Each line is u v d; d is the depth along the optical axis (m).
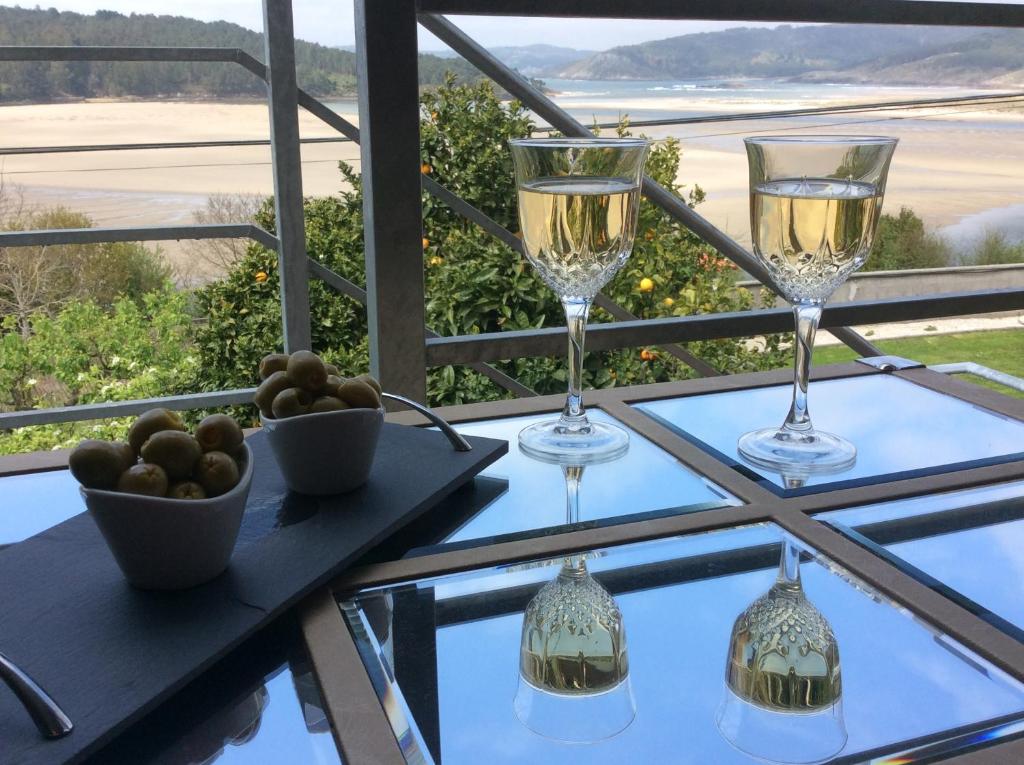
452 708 0.46
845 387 1.09
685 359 2.72
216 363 3.42
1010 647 0.52
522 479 0.79
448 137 2.97
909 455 0.85
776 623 0.56
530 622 0.56
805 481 0.78
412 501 0.70
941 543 0.66
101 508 0.53
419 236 1.22
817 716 0.46
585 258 0.83
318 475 0.70
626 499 0.75
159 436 0.56
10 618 0.53
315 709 0.47
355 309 3.48
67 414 1.81
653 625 0.56
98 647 0.50
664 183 3.02
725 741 0.44
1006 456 0.85
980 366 1.26
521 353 1.33
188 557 0.55
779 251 0.80
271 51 1.81
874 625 0.55
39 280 3.09
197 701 0.47
